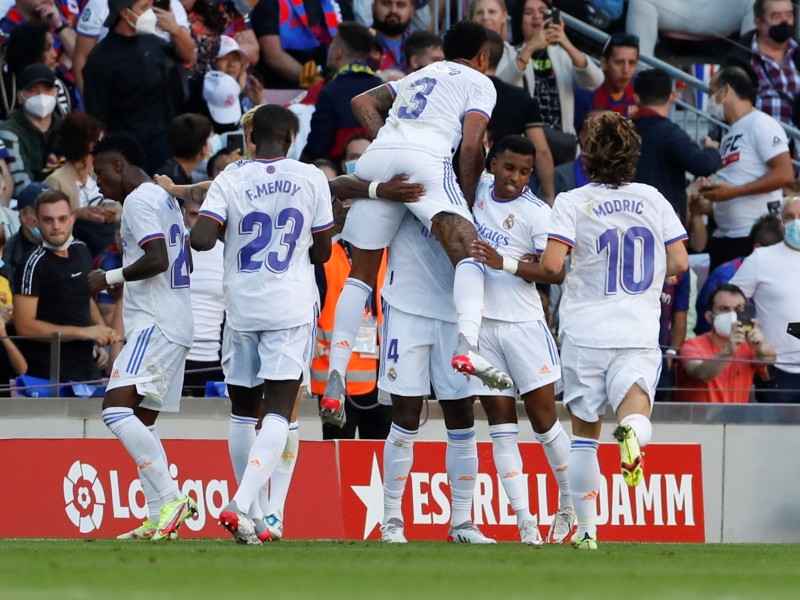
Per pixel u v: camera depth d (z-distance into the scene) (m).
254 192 22.05
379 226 24.08
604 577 14.59
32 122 34.25
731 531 34.38
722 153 38.81
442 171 23.67
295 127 31.48
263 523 22.64
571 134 37.09
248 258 22.03
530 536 24.86
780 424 34.75
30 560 16.52
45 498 28.73
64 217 31.06
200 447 29.89
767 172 38.00
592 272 20.77
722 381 34.72
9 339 30.53
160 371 23.33
